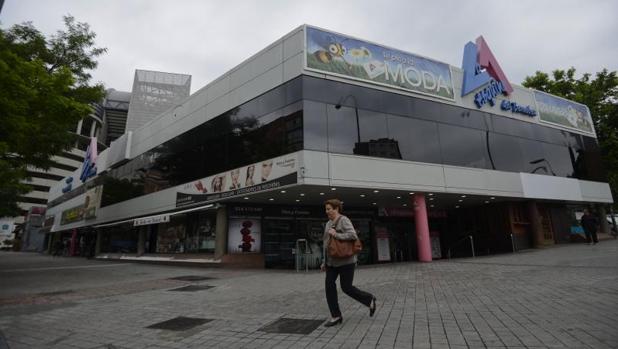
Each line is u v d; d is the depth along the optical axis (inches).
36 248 2353.6
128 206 976.3
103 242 1144.2
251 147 610.5
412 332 160.1
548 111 863.7
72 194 1509.6
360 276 400.8
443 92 676.1
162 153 861.8
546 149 825.5
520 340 140.9
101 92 618.2
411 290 282.4
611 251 490.3
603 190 916.0
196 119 761.6
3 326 209.2
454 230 872.3
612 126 1041.5
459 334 153.9
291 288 326.3
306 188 546.0
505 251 768.3
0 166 449.4
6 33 565.6
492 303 215.2
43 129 499.5
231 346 155.1
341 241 177.8
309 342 153.1
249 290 326.6
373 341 149.3
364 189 569.9
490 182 698.8
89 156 1312.7
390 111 608.4
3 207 1567.4
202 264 657.6
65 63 625.0
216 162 682.8
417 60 660.7
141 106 2026.3
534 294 234.1
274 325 186.5
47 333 192.2
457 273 383.6
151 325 201.9
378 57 615.8
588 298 209.9
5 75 358.9
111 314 237.6
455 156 663.8
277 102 578.9
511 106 783.1
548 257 488.4
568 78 1075.3
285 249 668.7
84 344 169.5
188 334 178.5
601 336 139.5
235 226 657.6
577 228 887.1
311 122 533.3
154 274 532.4
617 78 1042.1
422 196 629.9
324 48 570.6
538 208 833.5
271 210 679.1
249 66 649.6
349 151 552.7
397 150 598.2
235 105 665.0
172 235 792.9
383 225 759.7
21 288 385.7
